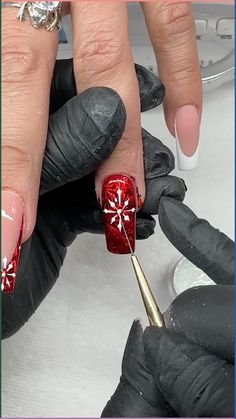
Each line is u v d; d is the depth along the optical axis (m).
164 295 0.18
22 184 0.14
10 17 0.16
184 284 0.17
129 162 0.15
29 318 0.17
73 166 0.15
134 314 0.17
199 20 0.21
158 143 0.16
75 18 0.16
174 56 0.17
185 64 0.17
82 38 0.16
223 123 0.21
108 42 0.16
